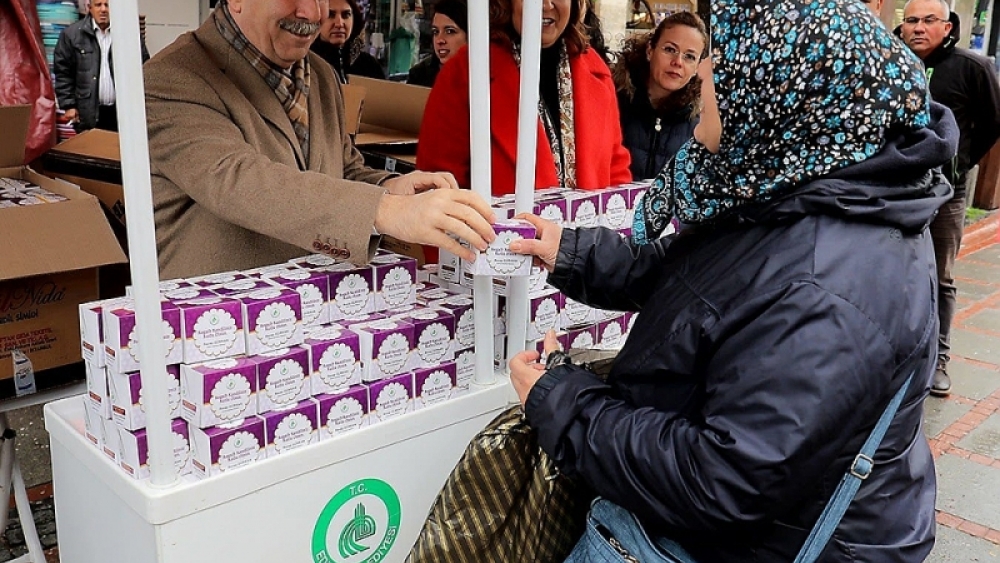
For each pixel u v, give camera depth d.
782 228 1.06
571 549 1.36
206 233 1.56
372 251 1.38
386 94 3.64
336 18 3.57
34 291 1.78
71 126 4.21
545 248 1.49
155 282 1.14
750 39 1.02
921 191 1.08
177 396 1.24
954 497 3.10
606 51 2.96
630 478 1.06
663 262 1.28
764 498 0.98
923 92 1.04
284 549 1.31
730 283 1.07
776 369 0.98
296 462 1.28
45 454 2.99
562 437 1.14
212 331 1.24
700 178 1.16
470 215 1.34
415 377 1.44
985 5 7.47
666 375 1.11
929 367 1.08
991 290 5.70
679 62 2.79
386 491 1.43
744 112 1.05
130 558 1.27
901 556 1.08
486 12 1.41
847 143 1.02
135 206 1.10
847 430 0.99
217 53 1.59
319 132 1.77
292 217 1.36
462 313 1.51
